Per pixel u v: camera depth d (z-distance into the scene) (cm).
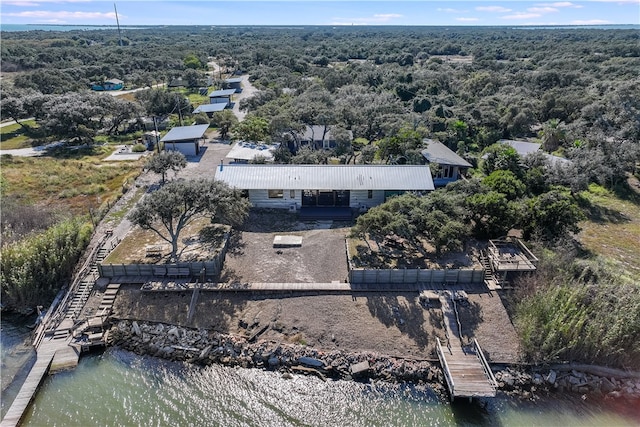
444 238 2962
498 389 2367
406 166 4138
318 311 2789
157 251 3291
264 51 14788
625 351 2441
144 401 2261
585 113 6359
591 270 2855
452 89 9244
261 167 4144
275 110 6384
